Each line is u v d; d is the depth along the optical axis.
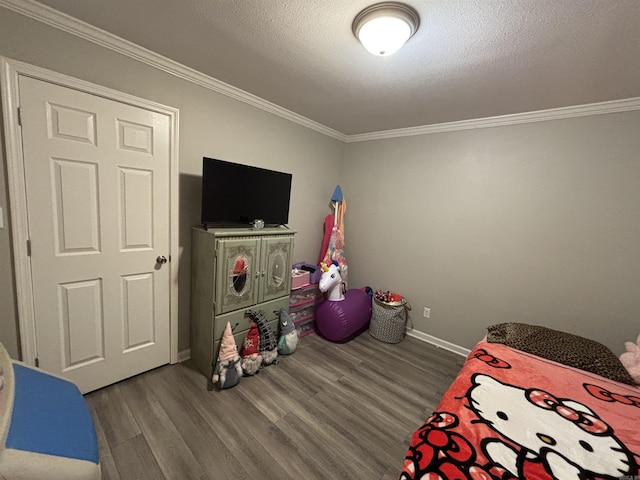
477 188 2.68
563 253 2.32
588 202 2.19
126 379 2.05
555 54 1.53
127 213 1.90
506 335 2.06
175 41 1.69
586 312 2.25
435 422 1.19
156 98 1.94
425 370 2.49
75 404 1.11
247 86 2.28
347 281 3.66
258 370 2.25
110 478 1.35
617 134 2.06
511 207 2.52
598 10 1.19
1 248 1.51
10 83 1.42
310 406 1.93
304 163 3.13
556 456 1.04
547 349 1.84
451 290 2.90
